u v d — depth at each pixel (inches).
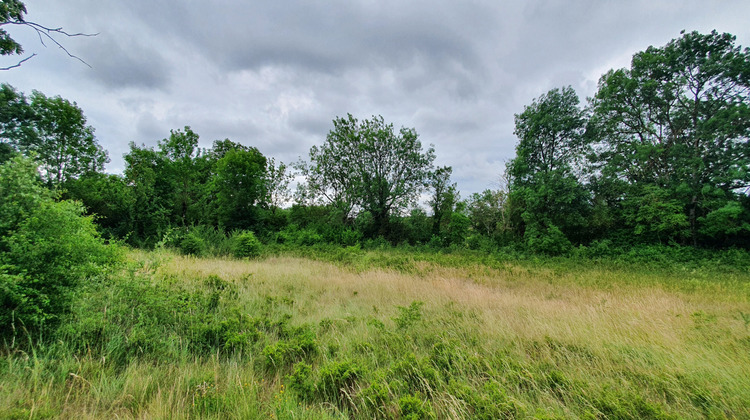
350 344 175.5
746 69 723.4
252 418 104.3
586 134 950.4
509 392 126.6
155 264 218.8
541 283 394.0
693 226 786.8
